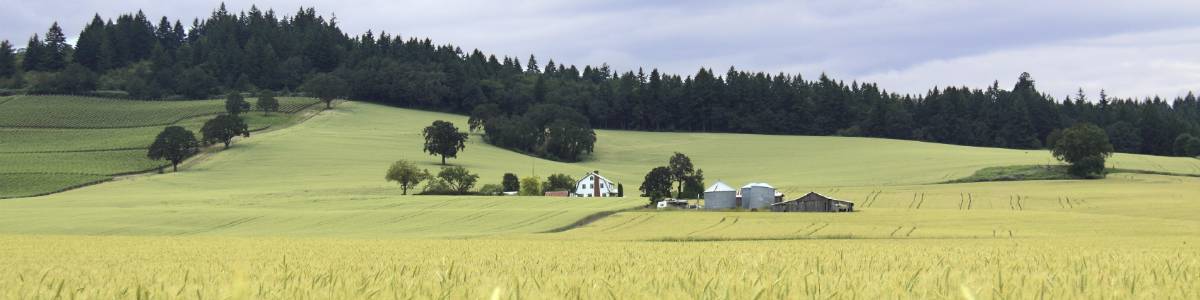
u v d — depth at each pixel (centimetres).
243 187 13062
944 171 14975
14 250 4394
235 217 8144
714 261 2694
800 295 1318
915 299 1312
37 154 16150
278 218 8094
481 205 9538
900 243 4972
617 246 4447
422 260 3052
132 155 16025
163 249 4422
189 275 2056
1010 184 13425
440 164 16200
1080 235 6297
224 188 12975
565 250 3912
